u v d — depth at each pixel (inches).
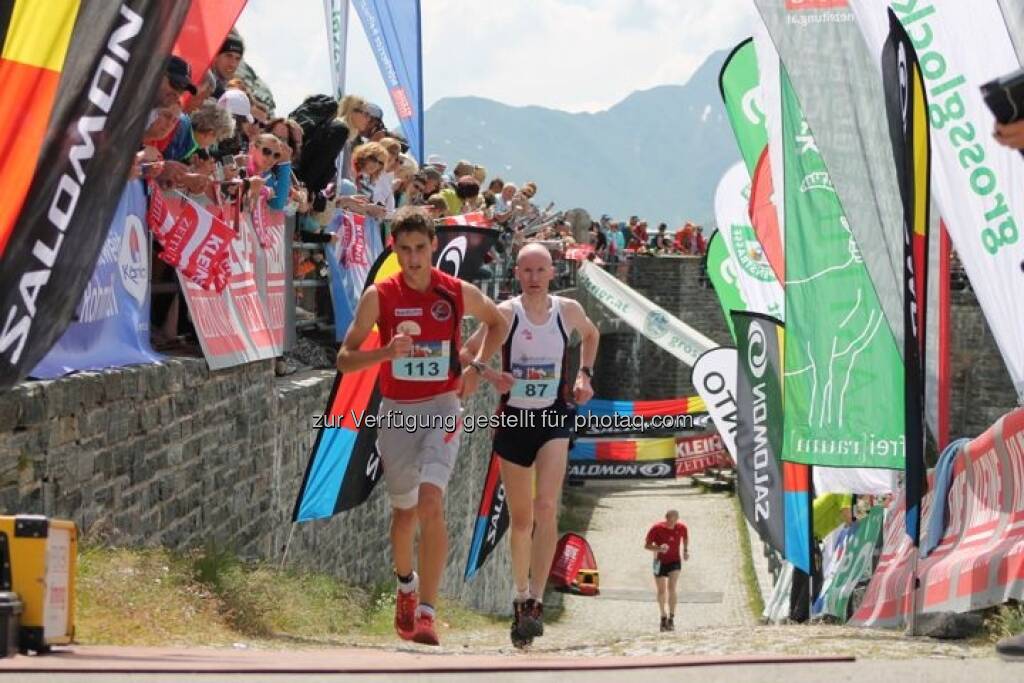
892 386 765.9
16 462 440.1
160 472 565.3
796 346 775.1
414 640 456.8
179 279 600.4
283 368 818.2
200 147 598.2
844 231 773.9
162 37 412.2
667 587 1416.1
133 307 557.3
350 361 426.0
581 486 2657.5
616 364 3051.2
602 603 1696.6
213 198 637.3
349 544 884.0
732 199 1161.4
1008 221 614.2
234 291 671.1
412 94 930.1
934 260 751.7
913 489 504.1
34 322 396.5
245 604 542.3
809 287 775.1
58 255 400.8
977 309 2070.6
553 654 471.5
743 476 933.2
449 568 1155.3
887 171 679.7
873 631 565.9
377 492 958.4
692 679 268.1
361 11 903.1
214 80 660.7
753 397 932.6
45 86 396.5
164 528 570.6
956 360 2090.3
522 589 507.2
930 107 623.5
